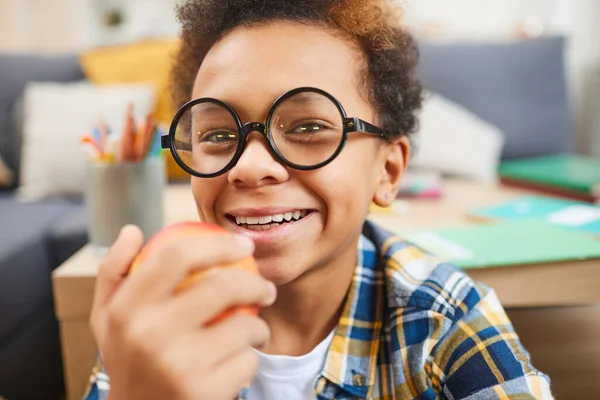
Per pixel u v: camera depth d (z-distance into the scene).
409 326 0.63
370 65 0.62
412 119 0.76
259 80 0.53
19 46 2.60
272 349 0.65
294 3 0.58
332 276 0.62
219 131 0.55
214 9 0.62
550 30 2.61
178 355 0.37
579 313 1.02
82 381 0.85
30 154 1.84
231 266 0.42
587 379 0.84
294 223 0.54
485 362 0.58
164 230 0.47
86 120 1.82
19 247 1.29
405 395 0.60
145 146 0.94
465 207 1.21
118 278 0.43
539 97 2.20
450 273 0.67
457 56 2.19
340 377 0.63
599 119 2.59
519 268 0.78
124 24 2.73
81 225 1.43
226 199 0.55
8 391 1.24
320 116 0.54
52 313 1.42
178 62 0.77
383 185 0.67
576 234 0.91
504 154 2.18
